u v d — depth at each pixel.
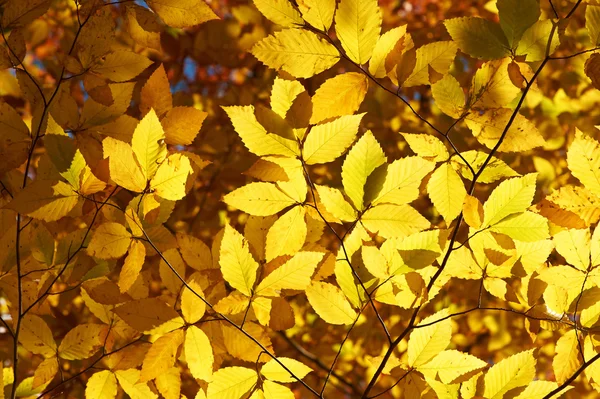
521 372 1.46
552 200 1.45
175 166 1.43
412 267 1.43
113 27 1.50
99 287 1.55
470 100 1.44
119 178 1.42
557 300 1.48
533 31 1.42
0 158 1.50
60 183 1.44
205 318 1.48
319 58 1.42
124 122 1.52
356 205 1.41
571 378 1.45
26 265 1.54
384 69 1.43
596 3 1.42
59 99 1.51
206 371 1.45
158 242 1.53
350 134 1.40
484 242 1.46
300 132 1.40
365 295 1.44
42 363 1.55
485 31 1.42
